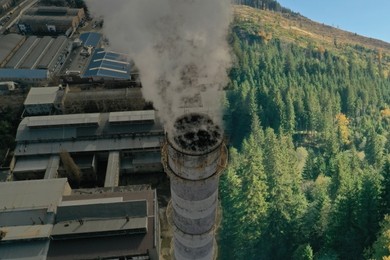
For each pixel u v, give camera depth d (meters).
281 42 194.25
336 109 129.62
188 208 28.36
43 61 125.19
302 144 119.88
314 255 68.06
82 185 90.81
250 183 74.69
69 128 93.44
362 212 67.50
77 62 126.88
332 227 69.75
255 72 139.62
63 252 64.69
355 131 125.00
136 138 92.44
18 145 91.69
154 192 76.44
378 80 159.12
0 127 100.00
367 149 110.94
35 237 65.06
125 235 67.31
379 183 69.38
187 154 24.86
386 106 141.62
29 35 147.38
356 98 135.62
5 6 162.75
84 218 68.75
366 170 81.88
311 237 71.88
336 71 156.62
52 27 145.88
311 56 182.62
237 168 89.31
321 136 119.69
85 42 136.25
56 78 118.62
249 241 72.06
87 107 105.50
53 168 87.75
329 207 71.88
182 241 31.34
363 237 67.69
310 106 121.25
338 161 81.75
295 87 130.88
